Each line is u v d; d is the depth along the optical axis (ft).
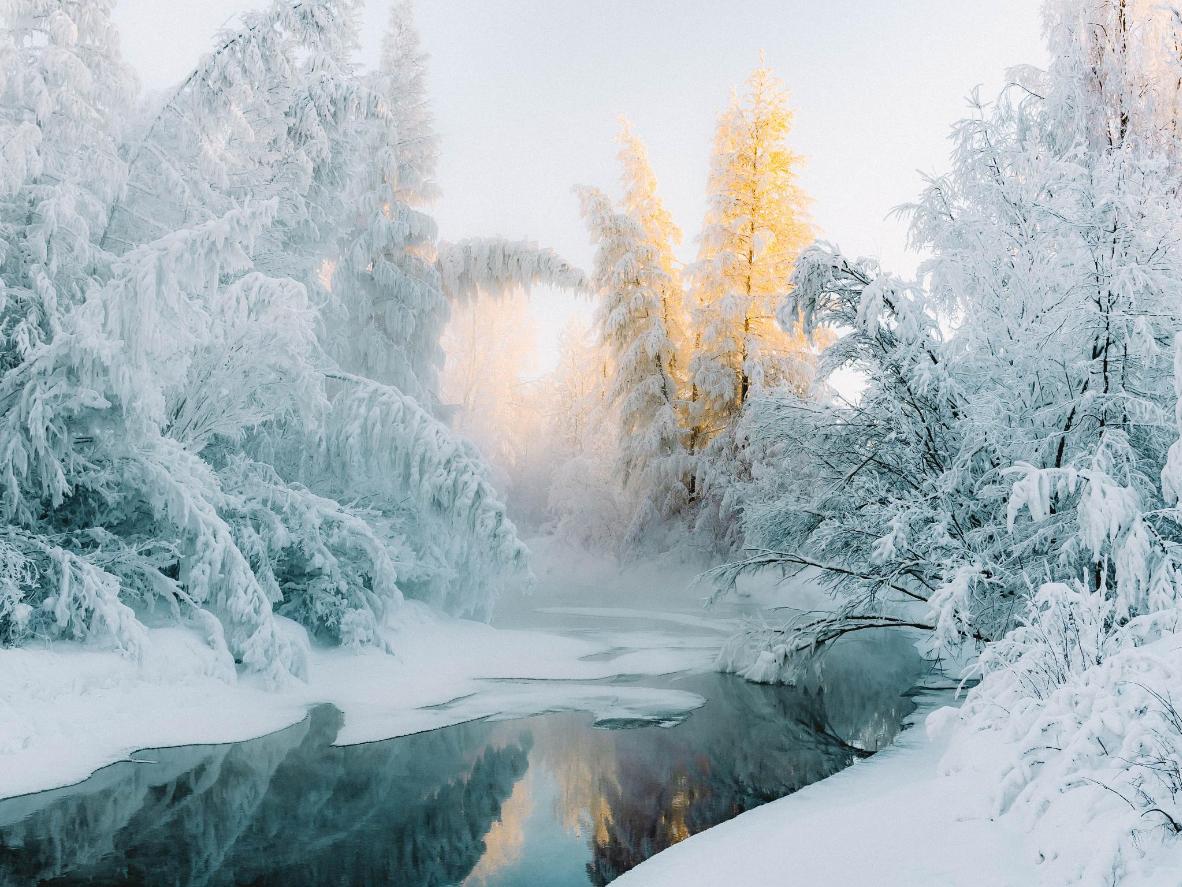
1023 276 31.81
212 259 31.48
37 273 32.99
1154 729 12.99
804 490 42.78
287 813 20.92
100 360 29.71
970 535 30.83
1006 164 34.09
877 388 34.58
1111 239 28.32
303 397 40.09
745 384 90.99
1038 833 12.89
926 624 36.68
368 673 38.93
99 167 37.27
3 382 30.78
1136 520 23.97
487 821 20.59
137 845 18.40
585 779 24.58
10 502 30.83
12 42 34.81
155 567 33.60
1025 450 30.96
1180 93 42.16
